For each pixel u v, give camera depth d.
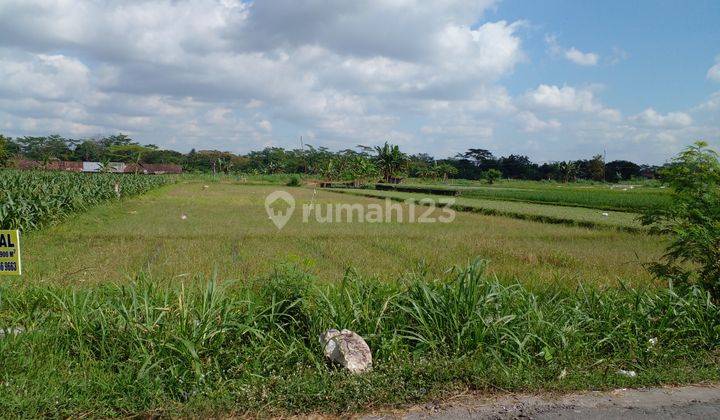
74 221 15.69
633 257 11.55
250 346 4.30
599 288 7.09
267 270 8.55
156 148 106.56
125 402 3.43
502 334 4.54
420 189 49.19
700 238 5.59
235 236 13.83
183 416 3.37
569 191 44.69
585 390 3.99
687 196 6.16
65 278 7.32
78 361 4.02
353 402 3.58
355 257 10.71
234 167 104.94
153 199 29.50
